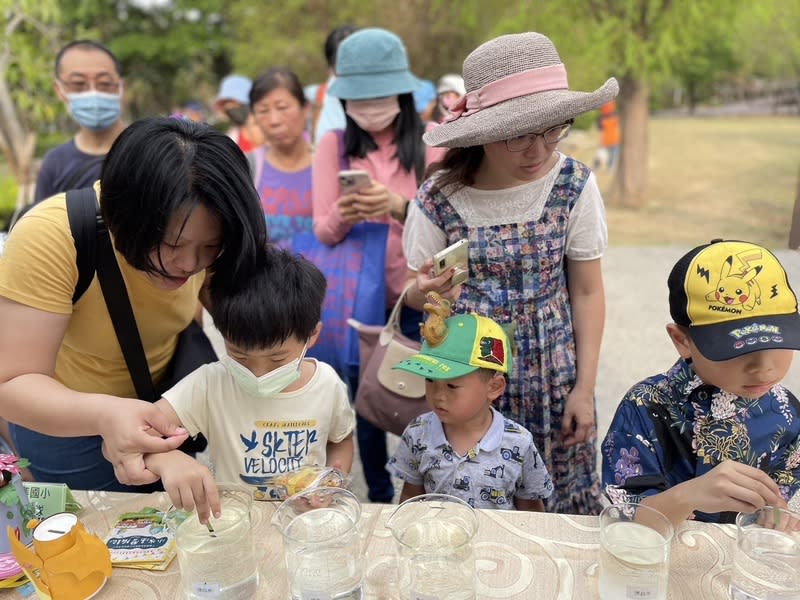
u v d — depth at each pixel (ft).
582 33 27.27
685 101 106.93
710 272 4.25
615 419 4.90
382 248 7.86
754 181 34.45
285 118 9.45
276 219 9.74
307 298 4.72
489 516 4.43
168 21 68.80
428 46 34.88
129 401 4.02
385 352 6.47
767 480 3.74
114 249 4.58
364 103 7.67
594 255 5.87
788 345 3.94
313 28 37.09
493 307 5.79
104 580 3.92
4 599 3.87
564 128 5.14
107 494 4.86
